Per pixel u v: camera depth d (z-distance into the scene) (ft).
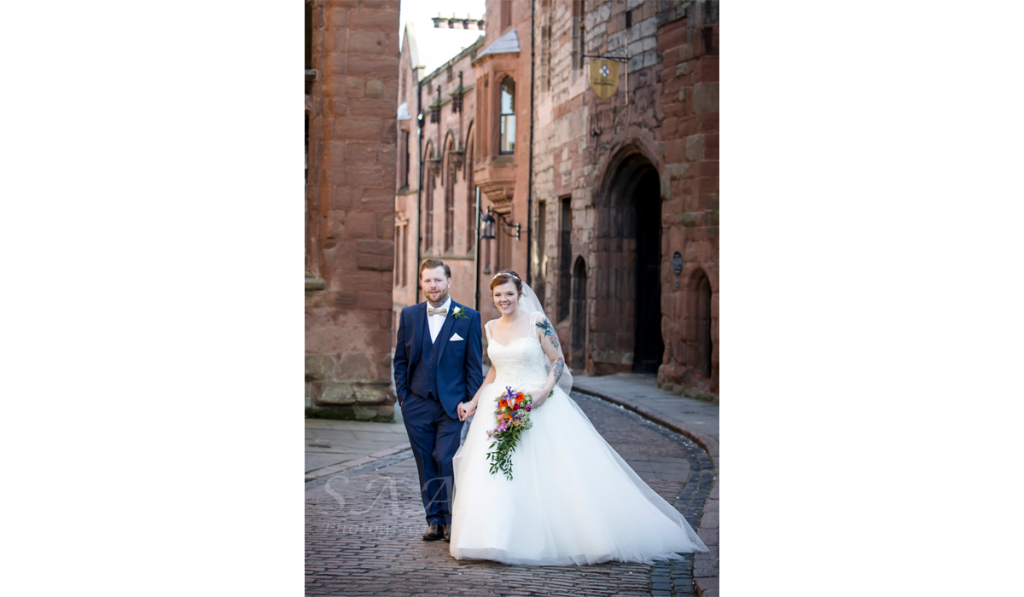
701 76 47.39
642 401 45.19
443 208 119.44
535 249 79.20
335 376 37.96
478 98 90.89
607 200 61.67
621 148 57.62
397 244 146.61
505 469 16.71
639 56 54.95
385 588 14.64
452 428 18.31
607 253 61.77
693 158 48.06
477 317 18.69
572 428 17.38
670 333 50.75
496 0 96.12
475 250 101.14
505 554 16.16
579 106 66.18
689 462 28.71
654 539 17.06
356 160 38.22
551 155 74.28
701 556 16.88
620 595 14.49
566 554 16.40
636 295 62.39
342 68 38.04
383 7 38.19
